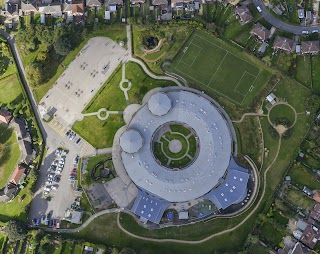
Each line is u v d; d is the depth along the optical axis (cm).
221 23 12250
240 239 11256
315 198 10938
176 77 12206
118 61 12506
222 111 11881
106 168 12081
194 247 11419
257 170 11481
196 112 11644
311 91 11581
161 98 11506
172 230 11562
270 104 11700
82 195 12056
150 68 12331
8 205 12388
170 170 11550
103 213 11906
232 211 11412
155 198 11606
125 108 12256
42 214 12156
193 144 11838
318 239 10756
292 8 12012
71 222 11944
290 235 10994
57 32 12356
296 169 11331
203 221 11494
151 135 11769
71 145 12356
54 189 12200
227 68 12019
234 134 11756
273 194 11269
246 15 11912
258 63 11869
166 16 12438
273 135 11556
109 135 12225
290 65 11712
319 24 11850
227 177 11350
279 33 11962
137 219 11750
